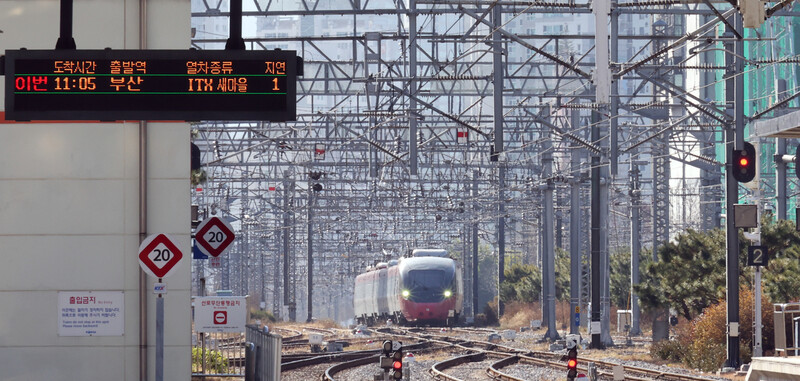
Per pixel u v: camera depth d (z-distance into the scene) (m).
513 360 150.25
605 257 172.00
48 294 67.12
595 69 74.81
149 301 67.38
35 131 67.25
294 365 139.75
